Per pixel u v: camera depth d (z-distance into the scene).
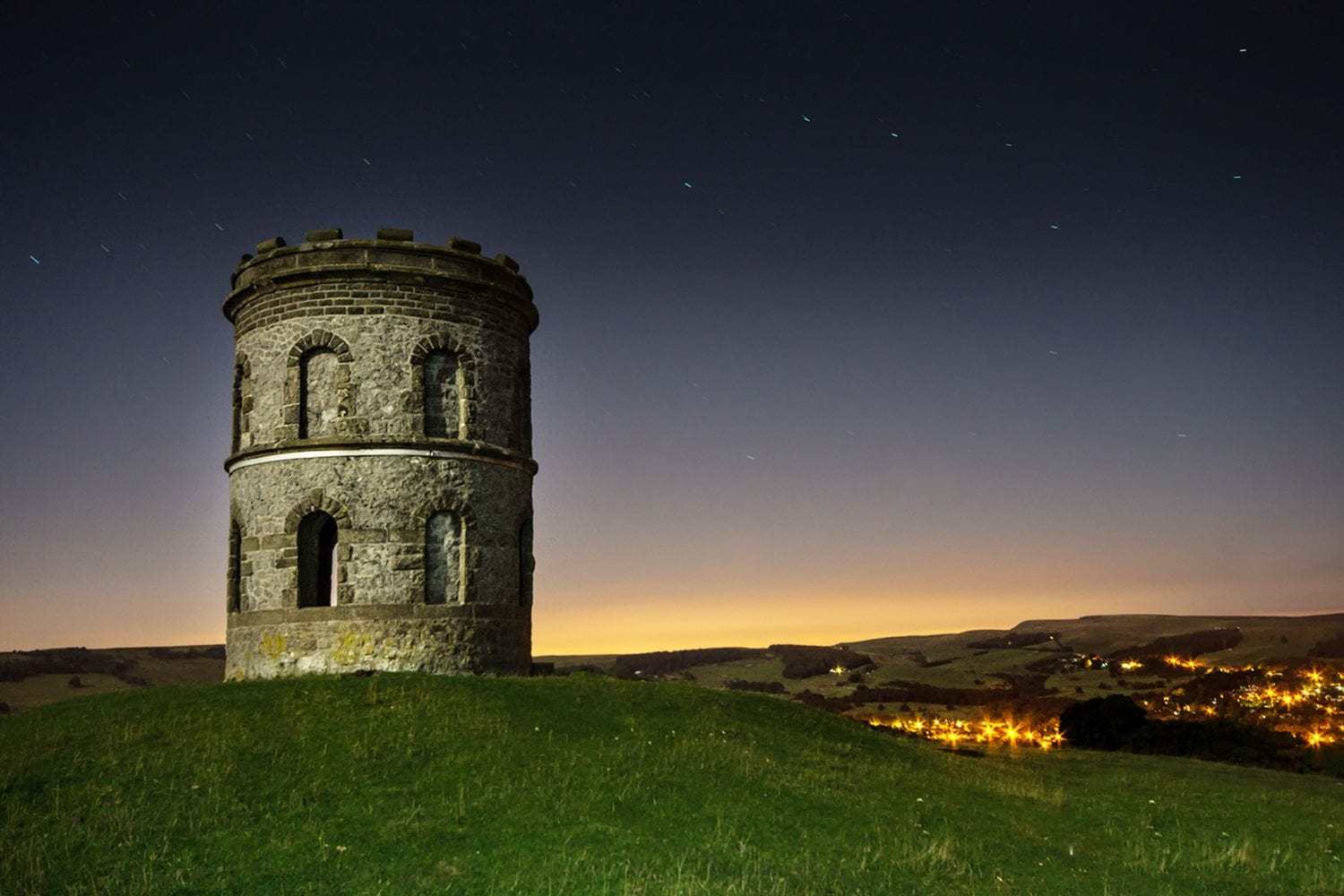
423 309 27.00
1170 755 31.27
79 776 15.89
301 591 25.88
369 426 26.09
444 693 21.27
